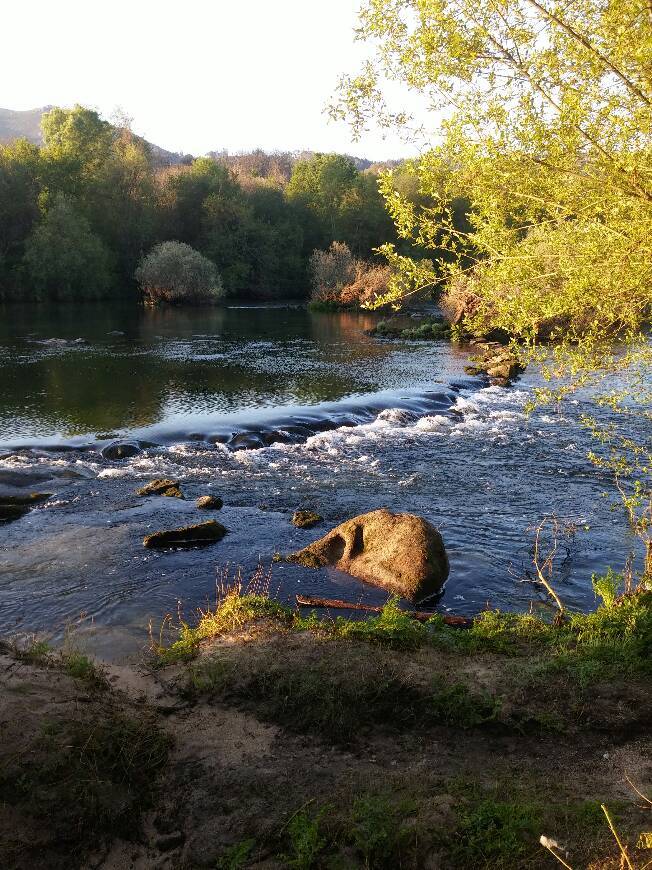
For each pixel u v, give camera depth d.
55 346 31.30
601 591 8.21
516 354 7.25
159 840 4.59
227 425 18.14
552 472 14.91
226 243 67.00
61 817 4.58
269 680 6.45
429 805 4.73
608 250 5.68
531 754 5.52
